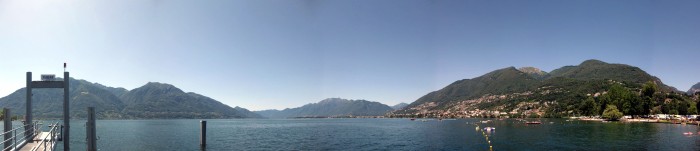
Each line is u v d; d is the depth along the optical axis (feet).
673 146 231.30
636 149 219.82
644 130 364.79
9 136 119.85
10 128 120.67
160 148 252.83
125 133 429.38
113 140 322.34
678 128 390.01
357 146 267.39
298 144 282.77
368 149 248.32
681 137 286.87
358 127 593.42
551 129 407.23
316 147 261.85
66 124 135.95
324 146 268.21
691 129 372.79
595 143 254.27
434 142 287.07
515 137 313.32
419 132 416.26
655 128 393.50
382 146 265.34
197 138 339.98
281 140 320.91
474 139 304.50
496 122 650.84
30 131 126.31
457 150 233.96
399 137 346.13
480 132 389.39
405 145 269.64
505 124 557.74
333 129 524.93
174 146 264.31
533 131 380.37
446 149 239.71
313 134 403.54
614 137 294.87
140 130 506.89
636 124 482.28
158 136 370.73
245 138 344.08
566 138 294.46
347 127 598.34
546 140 281.54
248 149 247.91
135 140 320.29
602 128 408.46
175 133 425.69
